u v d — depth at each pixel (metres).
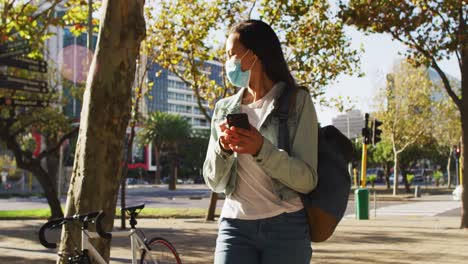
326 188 2.30
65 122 23.64
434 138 54.62
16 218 20.06
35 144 43.66
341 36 18.52
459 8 14.64
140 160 123.12
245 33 2.45
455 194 28.47
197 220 19.38
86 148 4.75
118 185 4.88
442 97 48.12
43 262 9.00
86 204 4.71
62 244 4.75
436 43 15.17
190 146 93.25
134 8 4.87
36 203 35.12
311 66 18.61
